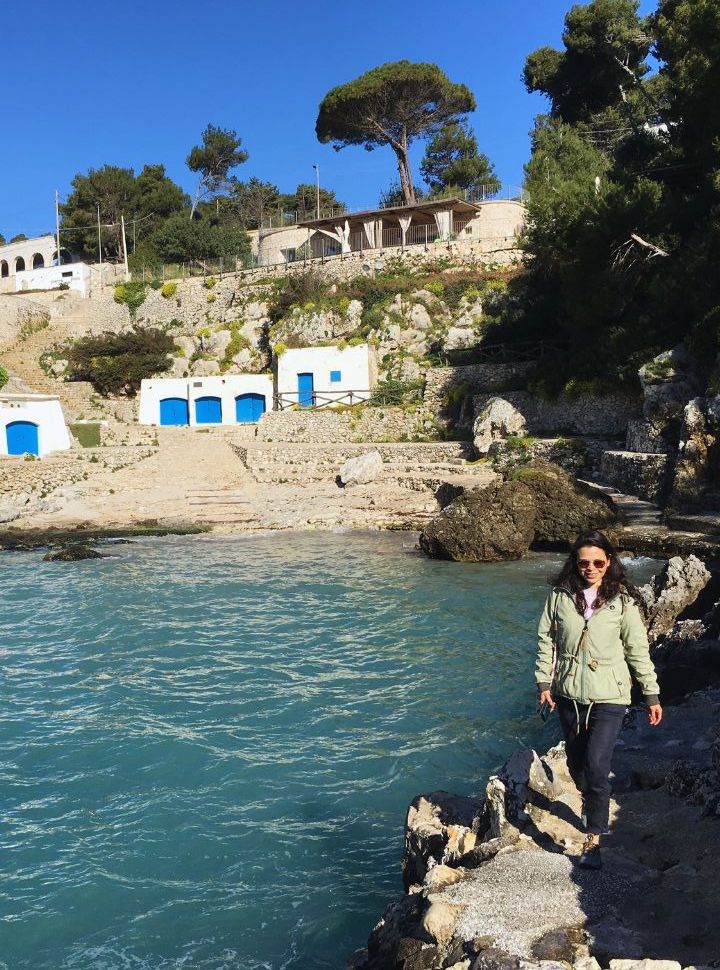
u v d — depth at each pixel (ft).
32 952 21.81
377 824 28.35
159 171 318.45
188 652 50.11
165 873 25.58
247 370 197.88
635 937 15.15
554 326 151.94
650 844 19.39
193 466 140.15
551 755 25.16
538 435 125.29
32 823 28.78
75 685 44.09
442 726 37.22
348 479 123.75
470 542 80.74
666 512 83.61
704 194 107.96
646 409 98.94
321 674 45.27
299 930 22.62
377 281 190.60
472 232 206.18
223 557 85.97
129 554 88.69
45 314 230.89
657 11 159.22
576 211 115.14
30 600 65.92
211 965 21.21
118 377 192.34
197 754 34.47
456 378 150.71
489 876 17.84
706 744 26.45
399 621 56.85
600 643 18.08
